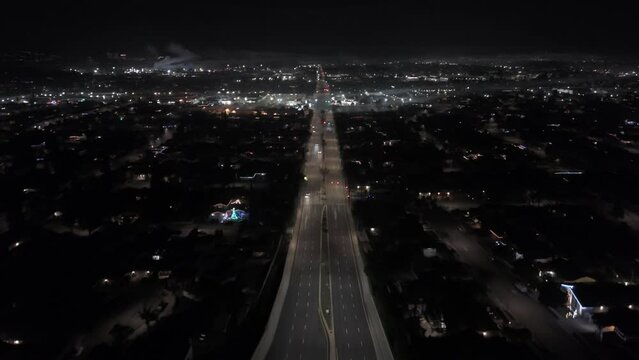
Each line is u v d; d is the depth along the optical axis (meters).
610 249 175.12
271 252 178.50
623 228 194.62
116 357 119.00
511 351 117.44
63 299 145.62
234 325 133.62
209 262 168.88
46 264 166.88
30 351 122.62
